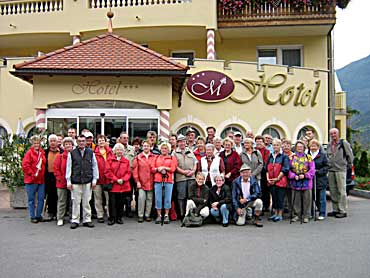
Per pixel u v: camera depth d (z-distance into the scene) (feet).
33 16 65.51
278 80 56.18
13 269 20.13
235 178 32.68
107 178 31.19
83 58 45.44
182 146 33.12
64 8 64.80
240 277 18.88
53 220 33.06
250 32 65.77
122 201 31.91
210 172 32.45
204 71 54.19
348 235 27.76
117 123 46.65
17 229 29.66
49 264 20.95
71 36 66.28
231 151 33.40
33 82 45.91
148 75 44.42
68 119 46.60
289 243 25.44
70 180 30.25
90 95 45.93
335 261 21.48
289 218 34.30
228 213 31.12
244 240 26.22
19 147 38.42
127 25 62.69
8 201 43.04
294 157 32.83
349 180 43.24
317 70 58.18
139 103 46.37
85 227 30.42
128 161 32.30
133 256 22.41
